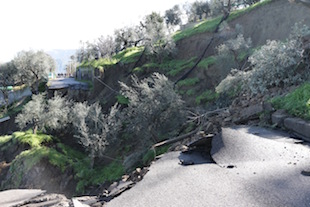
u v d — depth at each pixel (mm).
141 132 18719
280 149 5312
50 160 24625
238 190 3725
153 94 18250
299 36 10594
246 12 29938
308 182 3719
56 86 43125
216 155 5520
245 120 8844
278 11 25922
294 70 9453
